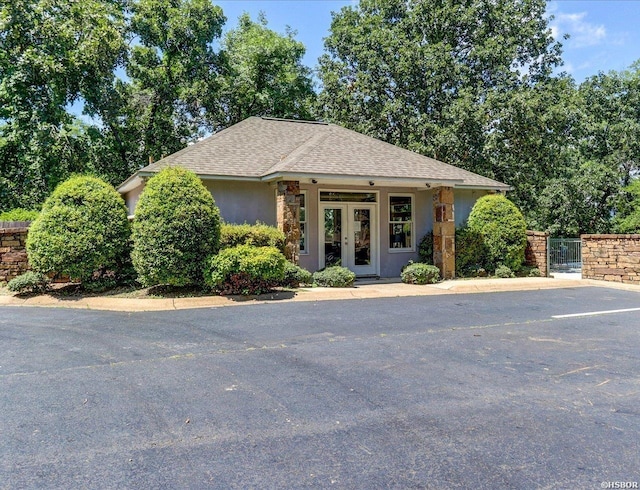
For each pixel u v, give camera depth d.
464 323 7.54
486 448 3.22
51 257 9.72
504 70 21.02
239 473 2.89
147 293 10.07
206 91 22.94
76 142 18.05
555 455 3.12
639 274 12.86
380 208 14.12
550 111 19.44
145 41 22.33
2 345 6.05
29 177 17.81
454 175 13.71
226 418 3.72
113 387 4.44
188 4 22.33
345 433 3.46
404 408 3.94
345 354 5.64
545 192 25.20
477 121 19.81
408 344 6.15
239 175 12.00
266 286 10.30
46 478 2.82
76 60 17.00
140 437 3.39
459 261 13.86
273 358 5.45
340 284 11.40
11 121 17.20
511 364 5.25
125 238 10.43
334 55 24.64
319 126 16.61
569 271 17.81
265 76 25.33
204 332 6.81
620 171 26.88
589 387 4.50
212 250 10.12
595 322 7.67
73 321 7.64
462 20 22.20
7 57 16.34
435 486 2.74
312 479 2.81
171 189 9.77
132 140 21.73
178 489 2.71
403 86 22.17
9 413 3.81
